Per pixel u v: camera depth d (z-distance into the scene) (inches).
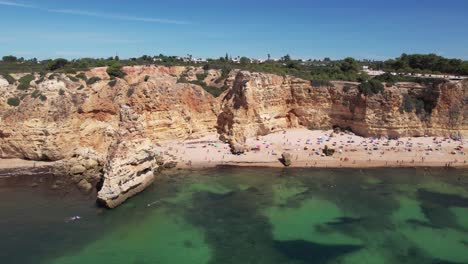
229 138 3548.2
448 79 3801.7
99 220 2092.8
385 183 2714.1
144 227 2021.4
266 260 1720.0
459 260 1727.4
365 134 3722.9
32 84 3361.2
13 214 2135.8
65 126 2970.0
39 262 1675.7
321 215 2185.0
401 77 4185.5
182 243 1867.6
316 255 1760.6
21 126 2881.4
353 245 1854.1
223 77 4338.1
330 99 3976.4
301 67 5477.4
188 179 2770.7
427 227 2038.6
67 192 2445.9
